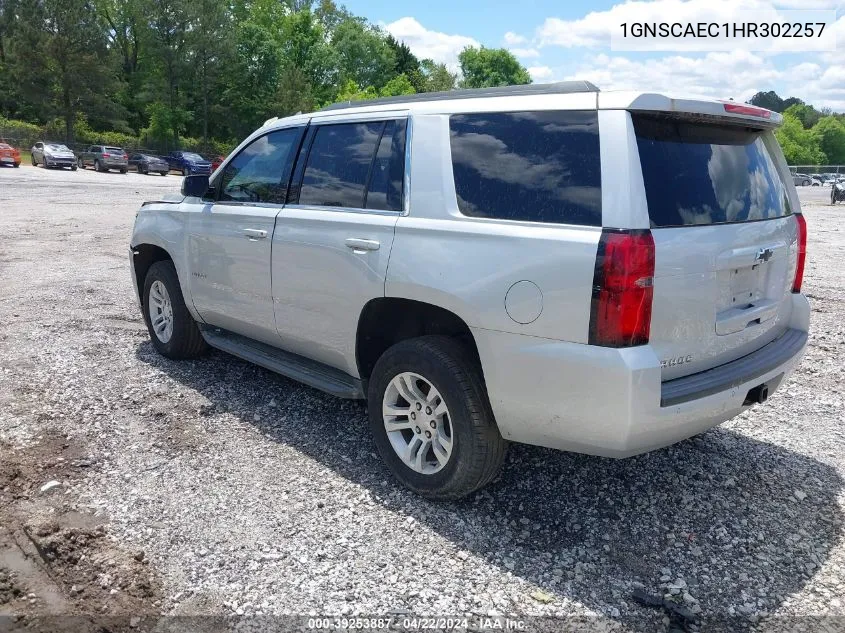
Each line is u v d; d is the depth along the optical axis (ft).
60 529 10.52
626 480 12.55
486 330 10.25
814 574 9.98
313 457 13.21
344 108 13.79
